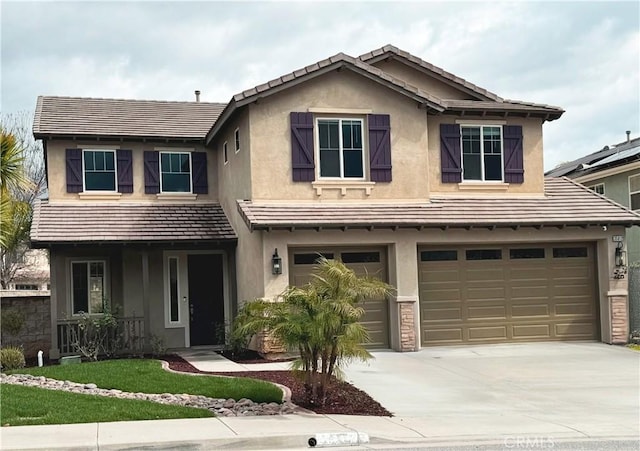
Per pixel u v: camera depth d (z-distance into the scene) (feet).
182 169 70.69
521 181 65.31
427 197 60.95
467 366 50.83
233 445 29.63
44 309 64.44
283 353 53.98
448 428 33.53
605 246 62.03
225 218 66.39
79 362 54.70
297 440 30.27
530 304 61.77
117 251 65.21
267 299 54.34
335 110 59.26
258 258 55.72
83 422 32.53
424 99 60.59
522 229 60.59
